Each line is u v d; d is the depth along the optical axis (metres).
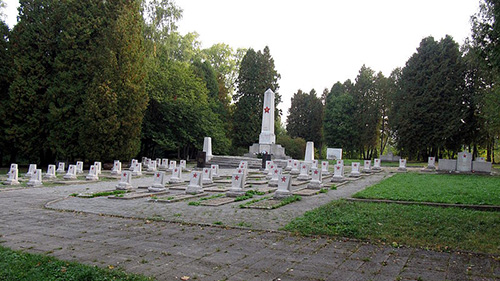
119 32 31.94
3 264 5.97
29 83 31.81
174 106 41.66
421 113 40.50
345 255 6.79
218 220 10.17
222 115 56.56
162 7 41.50
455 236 7.70
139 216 10.91
